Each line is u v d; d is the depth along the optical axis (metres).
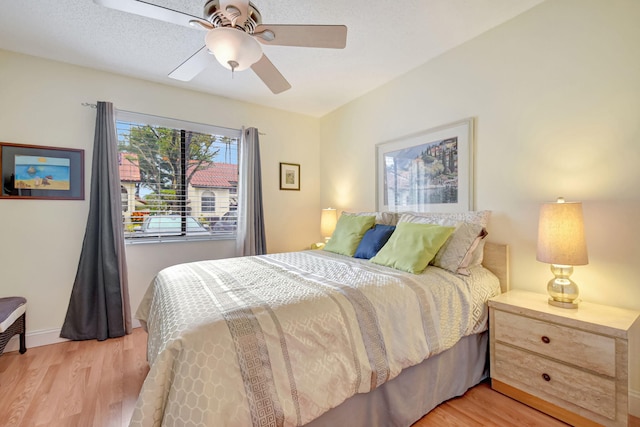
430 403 1.58
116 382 1.88
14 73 2.34
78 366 2.07
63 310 2.51
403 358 1.39
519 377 1.65
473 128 2.26
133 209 2.84
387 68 2.70
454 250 1.94
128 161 2.81
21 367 2.05
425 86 2.61
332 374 1.17
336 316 1.28
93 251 2.53
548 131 1.88
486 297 1.86
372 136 3.18
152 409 0.89
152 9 1.29
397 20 2.03
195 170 3.17
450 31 2.17
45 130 2.44
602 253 1.67
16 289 2.35
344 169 3.58
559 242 1.57
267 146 3.61
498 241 2.13
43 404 1.65
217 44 1.31
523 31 1.98
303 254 2.61
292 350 1.11
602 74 1.66
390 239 2.17
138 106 2.82
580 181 1.75
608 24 1.64
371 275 1.72
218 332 1.02
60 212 2.50
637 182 1.56
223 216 3.34
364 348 1.29
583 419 1.42
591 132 1.70
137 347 2.38
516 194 2.04
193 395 0.90
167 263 2.98
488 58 2.17
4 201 2.32
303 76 2.84
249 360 1.02
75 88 2.55
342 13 1.93
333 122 3.75
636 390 1.58
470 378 1.78
